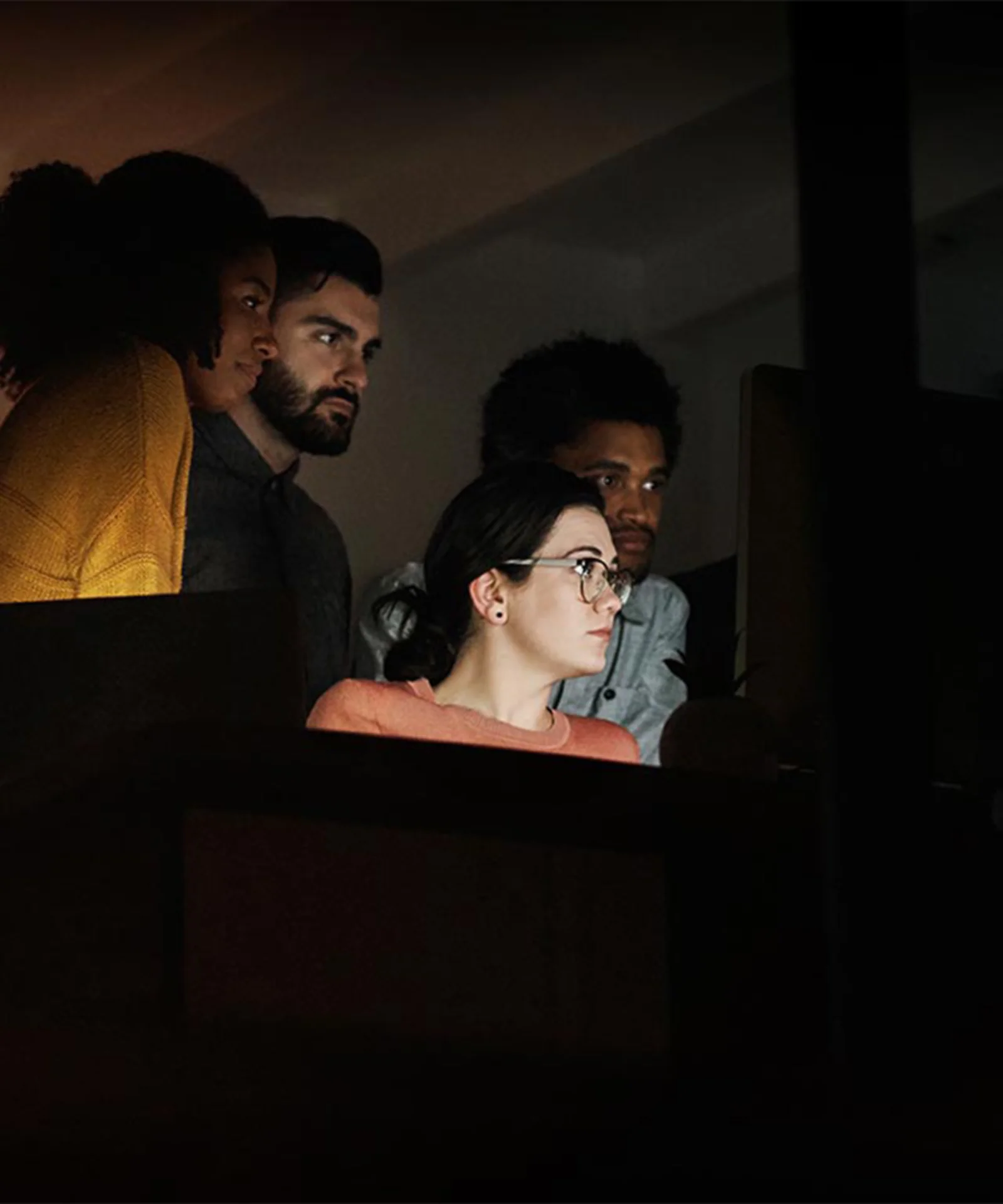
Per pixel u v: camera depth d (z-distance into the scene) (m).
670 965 2.68
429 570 4.29
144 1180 2.62
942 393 4.02
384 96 7.79
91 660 3.19
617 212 8.72
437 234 8.23
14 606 3.22
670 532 9.00
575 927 2.64
